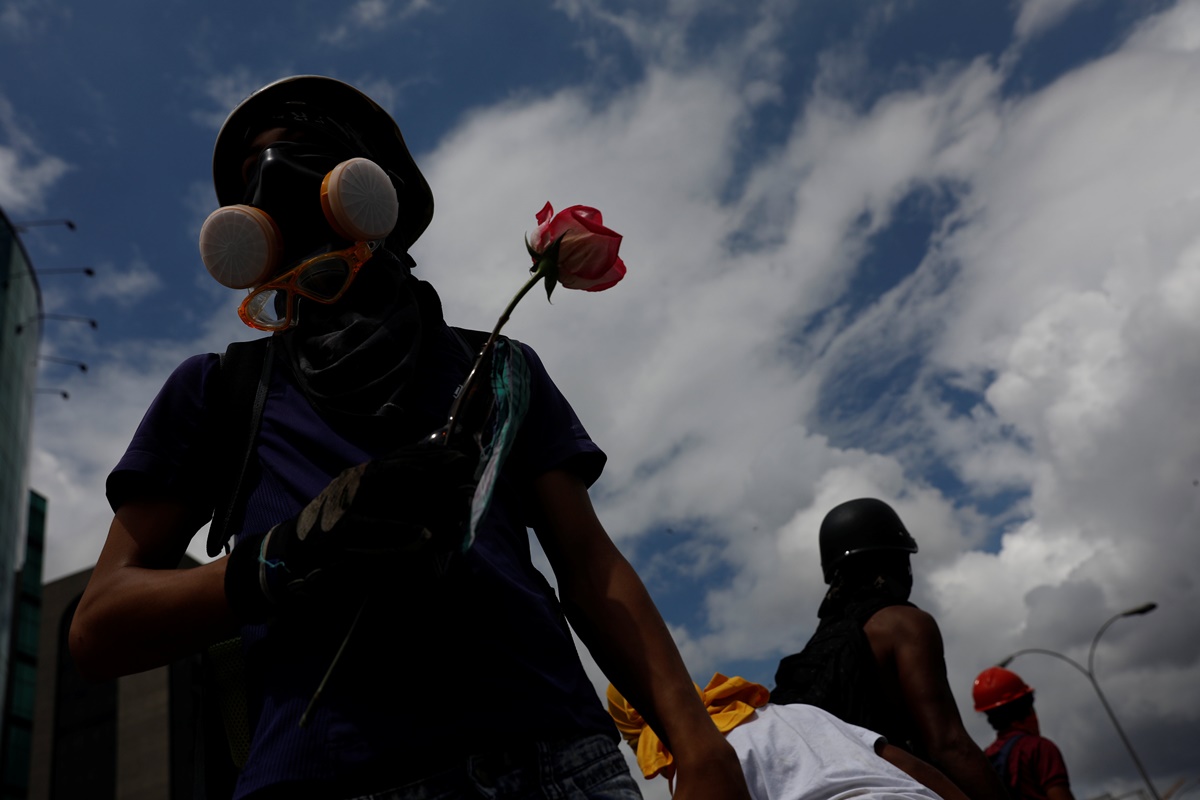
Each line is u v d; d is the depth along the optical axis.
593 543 1.25
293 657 1.03
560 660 1.10
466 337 1.35
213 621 1.00
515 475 1.27
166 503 1.19
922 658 2.63
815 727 2.28
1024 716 5.11
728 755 1.08
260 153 1.35
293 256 1.29
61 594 65.00
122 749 56.44
